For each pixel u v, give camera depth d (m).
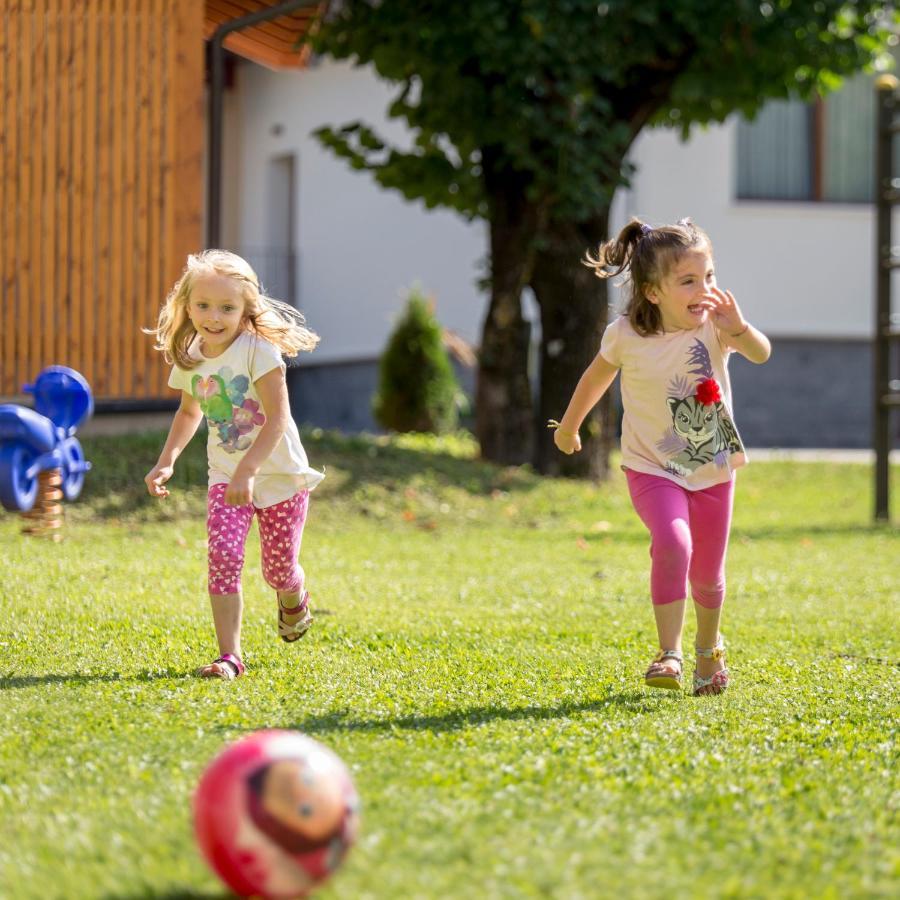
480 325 33.75
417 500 19.41
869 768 6.30
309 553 14.88
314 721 6.82
